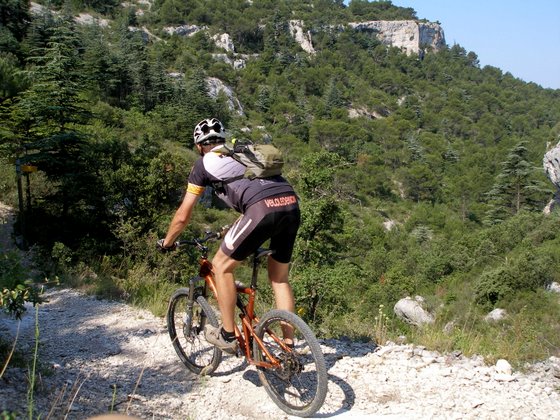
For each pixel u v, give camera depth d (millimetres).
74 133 17203
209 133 3580
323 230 16781
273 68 147125
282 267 3686
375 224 63906
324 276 14008
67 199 16781
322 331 5273
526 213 44156
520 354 4414
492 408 3492
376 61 177750
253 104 122688
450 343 4613
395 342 4793
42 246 15008
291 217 3434
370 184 82688
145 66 80812
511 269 23688
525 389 3760
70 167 16969
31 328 5426
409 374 4023
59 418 3098
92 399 3496
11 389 3377
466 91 163000
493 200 60406
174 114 68875
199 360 4211
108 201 16391
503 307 22516
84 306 6703
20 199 15727
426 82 166250
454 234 67812
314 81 142250
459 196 88500
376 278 34969
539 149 104688
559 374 3959
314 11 193625
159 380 3990
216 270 3572
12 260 4062
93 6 144250
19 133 17562
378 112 137375
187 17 162375
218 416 3430
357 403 3578
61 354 4574
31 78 18125
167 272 12070
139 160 17266
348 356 4352
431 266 35562
